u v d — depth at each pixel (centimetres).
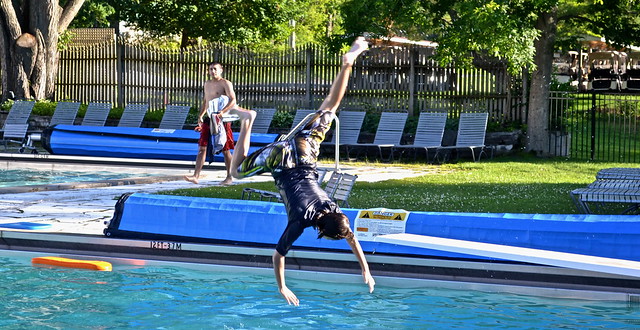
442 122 2100
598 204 1207
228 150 1441
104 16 4409
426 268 813
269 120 2280
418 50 2269
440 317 695
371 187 1456
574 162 1969
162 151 2028
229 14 3588
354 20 2091
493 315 698
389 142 2139
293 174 496
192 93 2555
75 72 2738
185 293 773
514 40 1817
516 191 1390
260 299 752
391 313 705
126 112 2427
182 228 923
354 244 501
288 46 4884
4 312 700
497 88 2198
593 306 730
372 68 2325
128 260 907
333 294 775
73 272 859
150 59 2605
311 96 2402
